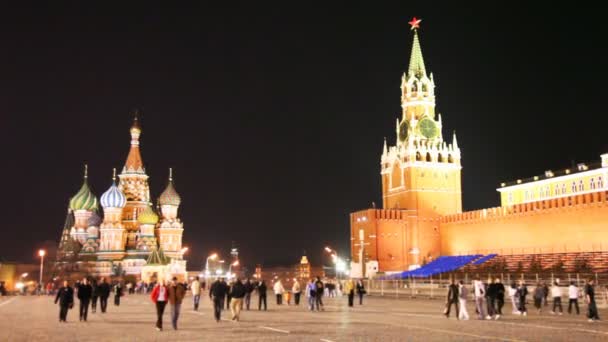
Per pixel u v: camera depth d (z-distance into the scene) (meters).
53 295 104.62
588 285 36.56
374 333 28.69
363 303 61.25
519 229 106.00
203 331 30.88
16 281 161.25
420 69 140.75
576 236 93.62
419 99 137.25
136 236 151.88
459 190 133.75
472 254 117.75
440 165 132.88
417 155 132.00
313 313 44.91
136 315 45.09
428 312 45.09
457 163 134.75
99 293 48.00
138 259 142.25
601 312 44.84
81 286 39.22
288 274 182.25
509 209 109.00
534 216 102.62
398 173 136.00
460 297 37.44
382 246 125.75
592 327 31.41
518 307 43.06
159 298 31.95
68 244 149.62
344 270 145.38
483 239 115.38
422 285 89.94
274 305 58.78
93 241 151.75
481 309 36.88
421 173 131.25
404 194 132.38
